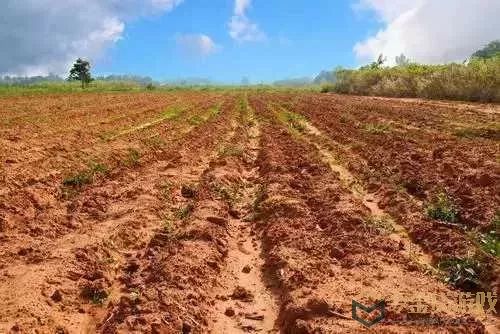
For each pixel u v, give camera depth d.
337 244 8.31
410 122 21.44
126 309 6.40
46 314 6.42
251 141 21.05
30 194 10.74
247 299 7.01
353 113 26.58
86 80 74.50
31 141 16.97
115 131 20.78
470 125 19.58
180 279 7.09
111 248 8.59
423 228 8.68
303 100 40.22
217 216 9.95
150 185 12.50
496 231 8.27
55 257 7.94
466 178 11.35
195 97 48.66
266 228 9.56
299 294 6.61
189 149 17.84
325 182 12.29
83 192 11.80
